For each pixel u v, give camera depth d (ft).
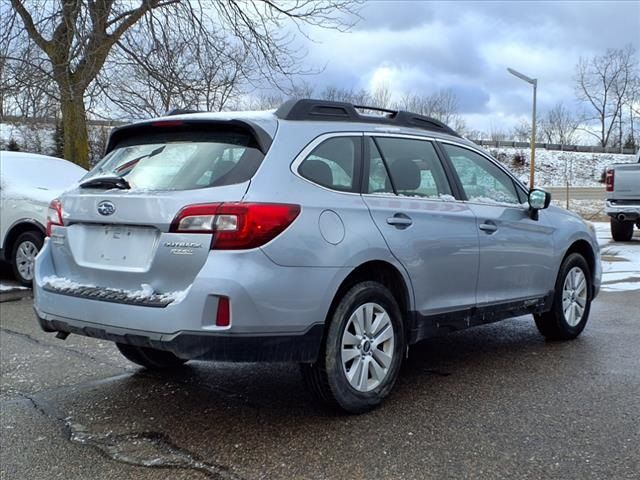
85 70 41.63
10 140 59.36
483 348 18.56
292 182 12.25
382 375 13.53
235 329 11.17
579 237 19.36
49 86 41.81
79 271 13.26
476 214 15.80
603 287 28.91
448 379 15.53
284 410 13.46
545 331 19.31
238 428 12.50
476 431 12.23
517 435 12.01
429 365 16.79
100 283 12.82
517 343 19.12
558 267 18.60
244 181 11.83
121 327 11.94
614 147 239.30
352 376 12.93
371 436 12.03
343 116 14.03
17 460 11.21
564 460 10.93
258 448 11.57
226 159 12.40
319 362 12.48
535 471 10.54
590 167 197.67
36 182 29.35
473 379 15.51
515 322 22.21
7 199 28.35
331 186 12.93
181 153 13.07
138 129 14.21
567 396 14.19
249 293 11.20
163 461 11.11
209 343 11.18
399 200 14.12
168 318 11.34
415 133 15.43
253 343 11.38
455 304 15.16
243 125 12.55
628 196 44.78
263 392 14.66
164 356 16.35
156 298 11.63
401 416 13.04
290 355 11.81
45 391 14.85
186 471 10.72
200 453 11.41
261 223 11.41
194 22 43.78
